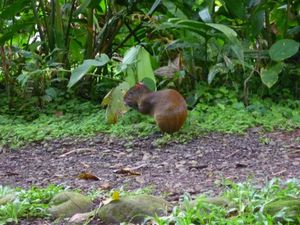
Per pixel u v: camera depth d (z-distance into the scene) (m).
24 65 8.14
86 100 8.28
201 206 3.69
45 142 6.76
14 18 8.62
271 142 6.23
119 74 8.22
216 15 8.09
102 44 8.34
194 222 3.55
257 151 6.00
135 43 8.86
